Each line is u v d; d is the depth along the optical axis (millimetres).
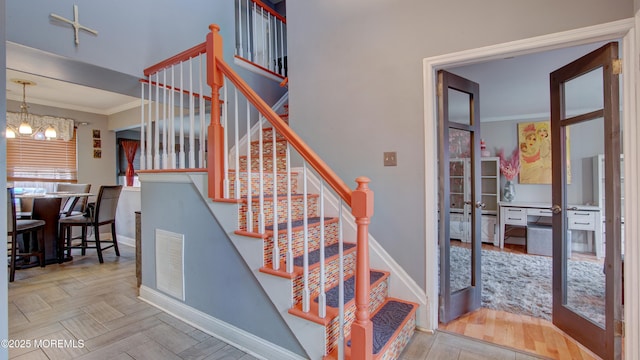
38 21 2242
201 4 3422
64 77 2822
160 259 2545
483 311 2504
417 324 2178
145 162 2795
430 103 2125
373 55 2344
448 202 2289
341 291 1498
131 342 2053
